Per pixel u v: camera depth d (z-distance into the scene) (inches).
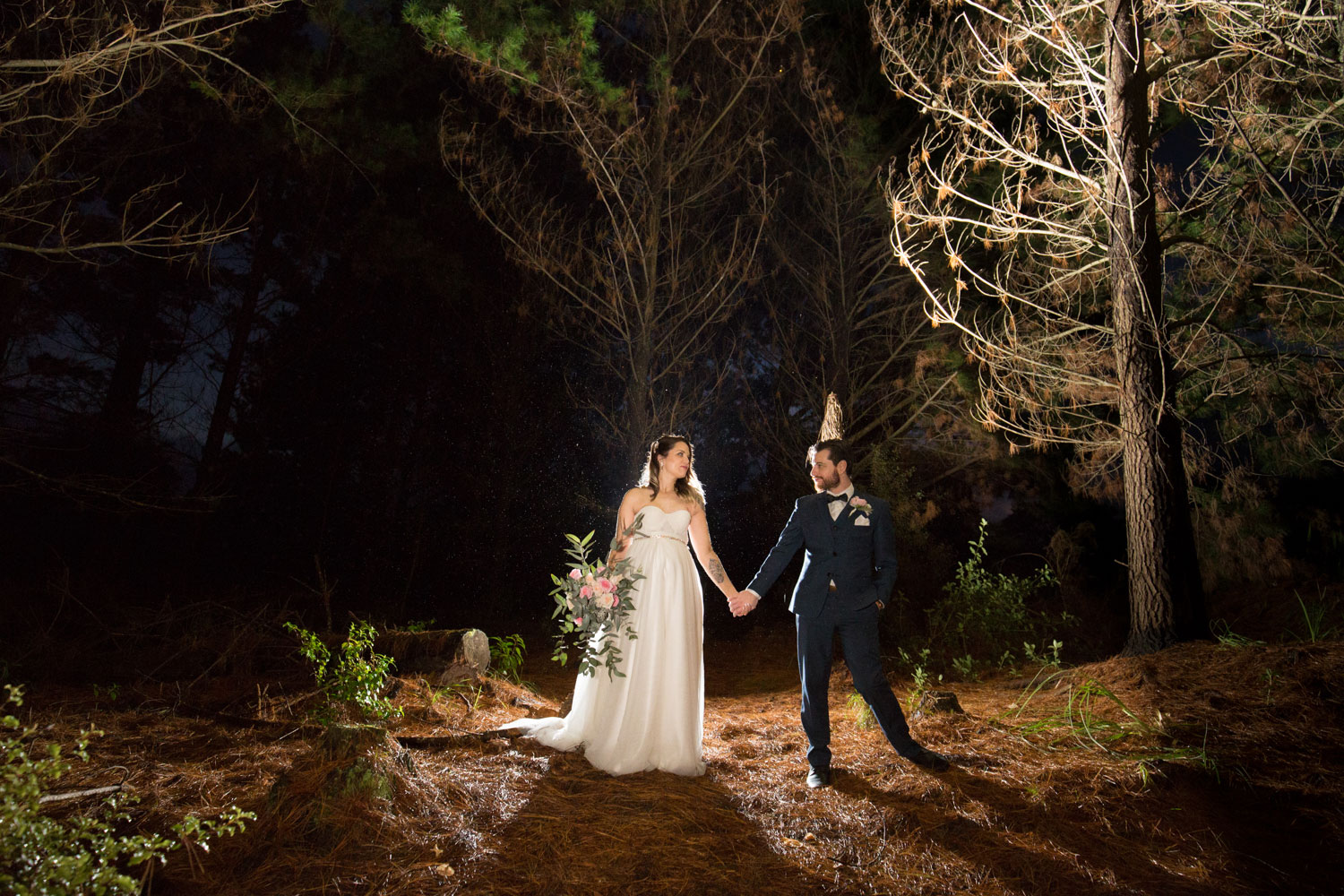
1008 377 302.0
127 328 498.6
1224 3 216.4
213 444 491.5
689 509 179.5
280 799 127.5
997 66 237.1
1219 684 198.5
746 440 617.9
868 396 533.0
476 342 604.1
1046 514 486.6
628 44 467.8
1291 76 241.0
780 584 501.4
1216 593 389.4
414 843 122.3
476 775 153.9
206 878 110.3
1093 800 143.7
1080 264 337.4
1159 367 255.4
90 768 146.9
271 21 458.6
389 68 450.9
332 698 197.2
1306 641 240.4
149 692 210.5
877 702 163.3
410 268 478.3
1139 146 256.1
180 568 486.0
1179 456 255.4
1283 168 250.8
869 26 461.4
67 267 441.7
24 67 196.4
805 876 119.0
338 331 589.0
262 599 455.5
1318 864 124.3
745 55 453.1
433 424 638.5
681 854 124.8
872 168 461.4
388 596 588.4
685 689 166.4
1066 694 221.3
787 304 564.4
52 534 462.0
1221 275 295.4
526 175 519.5
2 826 86.2
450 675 238.8
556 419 616.1
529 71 369.7
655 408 445.4
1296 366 303.0
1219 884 117.8
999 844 129.1
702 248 480.1
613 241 444.5
